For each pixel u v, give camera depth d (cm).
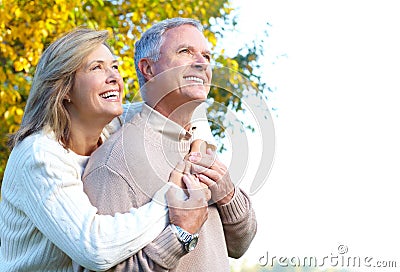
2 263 250
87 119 246
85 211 229
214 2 633
